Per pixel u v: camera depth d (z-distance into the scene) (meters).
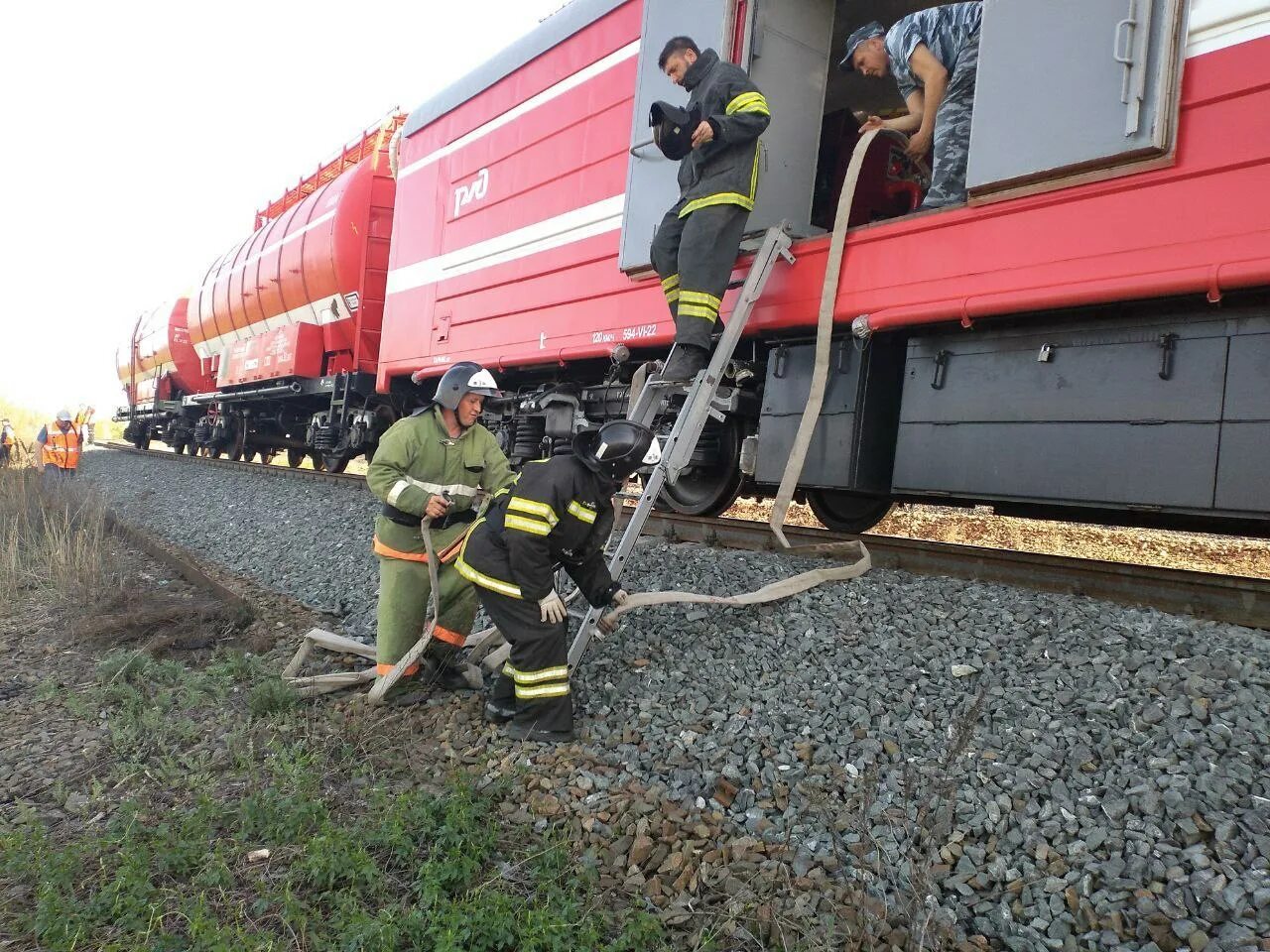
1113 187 3.38
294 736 3.33
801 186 5.07
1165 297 3.30
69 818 2.77
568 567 3.48
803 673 3.27
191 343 19.20
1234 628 3.13
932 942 2.06
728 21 4.74
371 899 2.32
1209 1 3.16
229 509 9.35
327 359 12.01
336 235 10.71
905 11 5.66
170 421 20.38
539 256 6.54
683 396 5.81
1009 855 2.29
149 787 2.93
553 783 2.88
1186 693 2.73
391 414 10.70
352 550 6.38
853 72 6.18
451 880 2.36
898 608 3.70
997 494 3.89
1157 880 2.12
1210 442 3.23
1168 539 6.68
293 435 15.12
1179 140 3.21
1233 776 2.35
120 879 2.27
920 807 2.43
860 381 4.48
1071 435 3.65
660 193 5.16
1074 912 2.10
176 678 3.93
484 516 3.43
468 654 4.11
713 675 3.41
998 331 3.96
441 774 3.02
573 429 6.89
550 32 6.62
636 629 3.96
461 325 7.53
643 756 2.99
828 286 4.31
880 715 2.94
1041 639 3.22
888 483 4.61
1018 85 3.64
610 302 5.77
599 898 2.31
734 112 4.22
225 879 2.37
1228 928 1.95
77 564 6.18
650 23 5.29
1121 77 3.30
